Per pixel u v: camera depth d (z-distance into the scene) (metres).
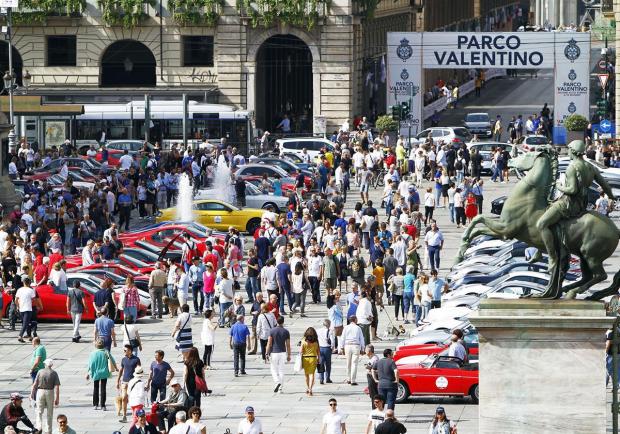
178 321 63.72
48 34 161.12
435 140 144.62
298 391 61.16
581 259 38.28
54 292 75.88
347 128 147.12
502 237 39.09
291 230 87.44
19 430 51.41
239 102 161.75
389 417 47.44
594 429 37.59
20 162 118.25
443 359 57.91
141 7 160.50
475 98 194.38
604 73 155.25
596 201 99.62
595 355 37.50
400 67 153.00
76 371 65.44
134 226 105.38
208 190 113.44
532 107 183.12
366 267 87.75
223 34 160.88
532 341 37.59
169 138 146.50
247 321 74.25
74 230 93.81
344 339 62.19
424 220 102.94
